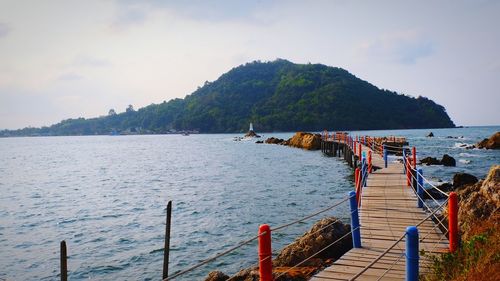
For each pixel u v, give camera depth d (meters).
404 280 8.38
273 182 39.22
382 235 11.66
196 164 63.12
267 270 6.41
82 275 16.48
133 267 17.12
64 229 24.06
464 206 13.16
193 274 15.91
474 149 70.06
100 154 101.06
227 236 20.84
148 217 26.27
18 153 117.81
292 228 21.22
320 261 12.41
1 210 30.80
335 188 33.91
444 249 10.09
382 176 22.53
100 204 31.91
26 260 18.64
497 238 8.30
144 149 117.88
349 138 49.19
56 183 46.56
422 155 59.50
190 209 28.02
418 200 15.16
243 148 97.94
